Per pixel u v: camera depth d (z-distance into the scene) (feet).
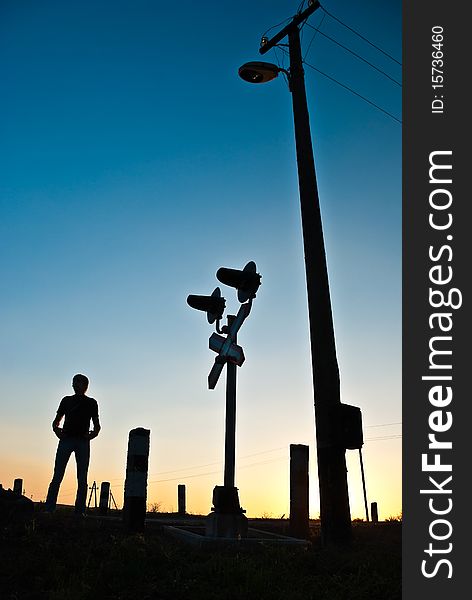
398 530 34.68
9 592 17.63
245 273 28.37
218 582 19.06
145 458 28.58
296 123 34.01
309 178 32.32
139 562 20.38
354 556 23.04
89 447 33.60
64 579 18.65
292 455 32.22
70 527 27.17
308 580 19.75
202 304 30.78
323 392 28.04
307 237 31.09
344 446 26.55
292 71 35.65
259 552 24.04
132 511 27.76
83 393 34.06
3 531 24.73
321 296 29.73
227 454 26.73
